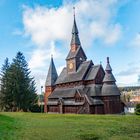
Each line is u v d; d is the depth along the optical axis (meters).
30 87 94.56
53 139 21.44
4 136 20.98
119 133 26.58
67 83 82.62
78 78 76.81
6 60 98.50
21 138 21.00
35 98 93.56
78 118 44.44
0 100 86.62
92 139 22.55
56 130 26.95
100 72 74.31
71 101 74.44
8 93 86.00
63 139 21.66
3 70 94.12
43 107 94.81
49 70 97.19
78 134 24.67
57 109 80.38
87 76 75.81
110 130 28.48
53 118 43.97
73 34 86.75
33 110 92.06
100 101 69.62
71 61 84.44
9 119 35.09
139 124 35.38
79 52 84.00
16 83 85.75
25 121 35.81
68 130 27.30
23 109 86.81
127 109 102.44
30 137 21.81
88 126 31.83
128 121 39.41
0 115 38.44
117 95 69.06
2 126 26.42
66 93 78.62
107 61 71.88
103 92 69.81
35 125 31.28
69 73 84.69
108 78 70.44
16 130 25.22
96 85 72.19
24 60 91.50
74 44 85.44
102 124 34.56
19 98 85.81
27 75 90.94
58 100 79.31
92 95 69.81
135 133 26.75
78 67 82.75
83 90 73.31
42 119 41.00
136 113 65.31
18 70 87.62
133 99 154.12
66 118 44.16
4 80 87.94
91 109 67.56
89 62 78.94
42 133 24.38
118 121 39.38
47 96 93.81
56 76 96.50
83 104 69.19
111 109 68.06
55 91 87.25
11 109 87.00
